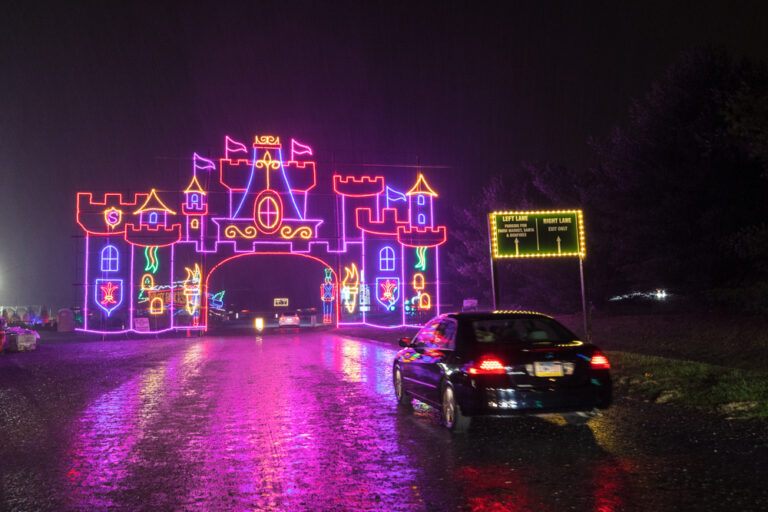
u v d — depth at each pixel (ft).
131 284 146.20
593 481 17.80
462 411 23.97
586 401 23.68
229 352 79.51
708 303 65.51
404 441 23.93
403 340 32.94
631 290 82.28
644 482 17.58
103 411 32.73
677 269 65.46
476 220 126.41
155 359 69.92
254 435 25.73
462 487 17.61
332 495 17.24
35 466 20.98
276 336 128.26
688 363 39.27
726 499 15.94
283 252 145.38
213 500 17.02
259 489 17.99
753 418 25.75
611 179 77.30
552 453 21.24
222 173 138.62
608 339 60.80
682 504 15.64
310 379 46.55
